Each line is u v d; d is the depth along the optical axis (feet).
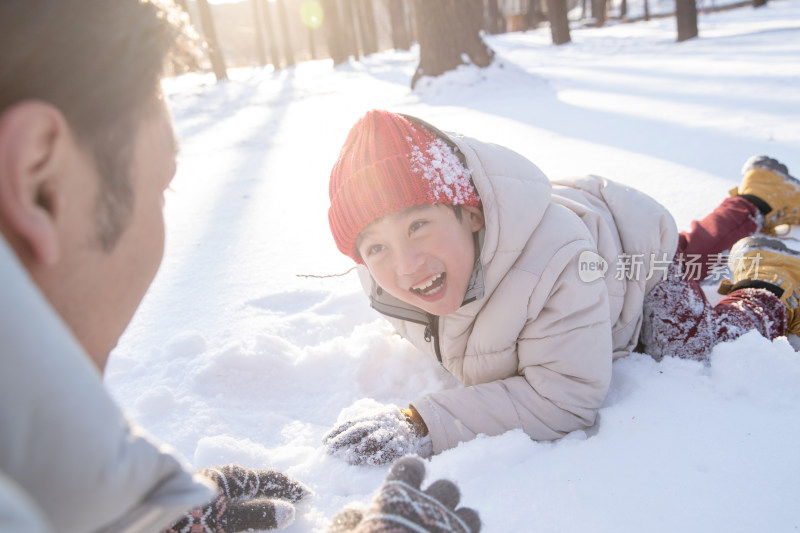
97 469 1.26
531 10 102.17
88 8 1.53
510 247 4.79
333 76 49.44
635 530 3.44
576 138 14.65
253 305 7.68
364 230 4.42
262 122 27.07
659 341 5.70
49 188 1.43
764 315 5.80
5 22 1.41
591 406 4.76
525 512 3.65
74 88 1.46
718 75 22.35
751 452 4.01
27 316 1.18
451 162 4.53
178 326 7.24
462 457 4.20
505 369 5.06
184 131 26.78
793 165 10.36
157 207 1.80
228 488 3.61
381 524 1.95
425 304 4.53
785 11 64.44
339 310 7.34
